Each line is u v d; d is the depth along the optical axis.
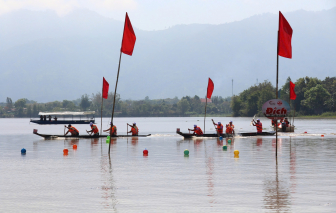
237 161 37.75
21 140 71.06
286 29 38.91
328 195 22.16
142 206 20.03
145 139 71.06
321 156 41.59
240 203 20.45
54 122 183.38
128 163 36.75
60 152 47.75
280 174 29.52
